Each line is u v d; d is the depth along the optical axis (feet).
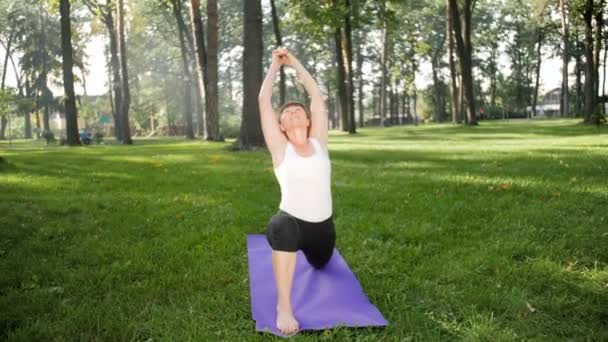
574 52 193.06
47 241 17.95
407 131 106.52
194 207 23.45
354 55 202.90
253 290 12.60
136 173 37.17
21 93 190.60
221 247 16.63
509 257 15.21
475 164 38.14
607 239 16.37
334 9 73.20
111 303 12.17
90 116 215.51
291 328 10.64
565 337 10.38
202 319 11.20
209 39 78.74
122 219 21.20
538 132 82.64
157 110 188.24
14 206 23.71
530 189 25.52
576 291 12.60
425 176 31.91
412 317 11.19
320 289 12.59
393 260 15.17
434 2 170.40
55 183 31.83
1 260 15.65
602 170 31.45
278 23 82.53
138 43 151.43
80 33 162.09
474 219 19.93
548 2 149.59
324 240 12.57
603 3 97.50
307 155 12.19
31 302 12.28
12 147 99.45
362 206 23.02
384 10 87.40
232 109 181.47
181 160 47.06
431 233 17.97
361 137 87.66
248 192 27.25
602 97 105.40
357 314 11.33
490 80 251.19
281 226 11.27
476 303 12.02
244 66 55.31
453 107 126.93
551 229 17.78
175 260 15.51
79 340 10.40
